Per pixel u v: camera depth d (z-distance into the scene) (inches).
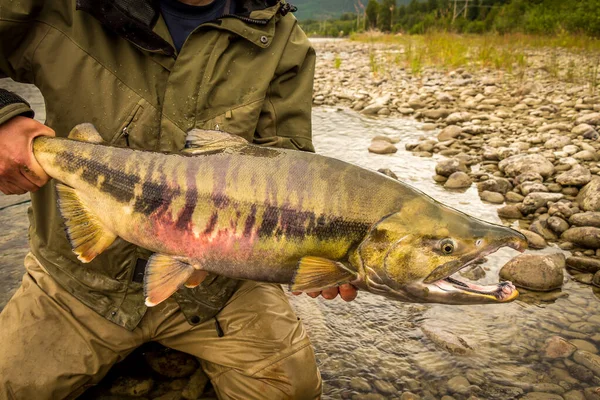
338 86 158.2
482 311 44.6
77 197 30.9
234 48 36.0
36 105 108.5
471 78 157.1
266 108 37.4
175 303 34.7
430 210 28.3
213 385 35.6
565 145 84.4
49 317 33.2
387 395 35.4
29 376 31.2
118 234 30.9
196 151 30.4
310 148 39.2
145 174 29.9
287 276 29.8
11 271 47.1
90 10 31.9
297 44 38.2
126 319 33.6
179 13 35.5
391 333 41.8
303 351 33.8
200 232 29.4
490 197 68.1
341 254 28.7
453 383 36.3
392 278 28.2
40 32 33.4
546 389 35.6
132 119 34.2
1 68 34.2
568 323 42.8
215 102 35.4
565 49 246.2
